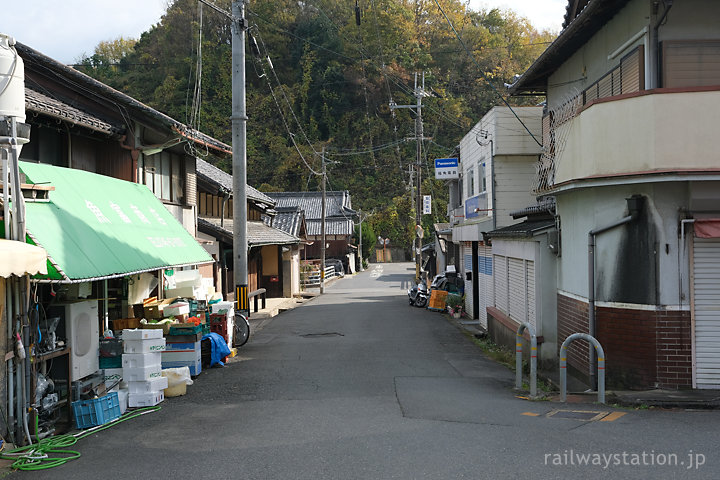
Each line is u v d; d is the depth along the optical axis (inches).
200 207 802.2
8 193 242.7
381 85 2568.9
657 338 323.3
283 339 605.3
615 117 331.6
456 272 975.0
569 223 415.8
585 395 336.2
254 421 274.8
